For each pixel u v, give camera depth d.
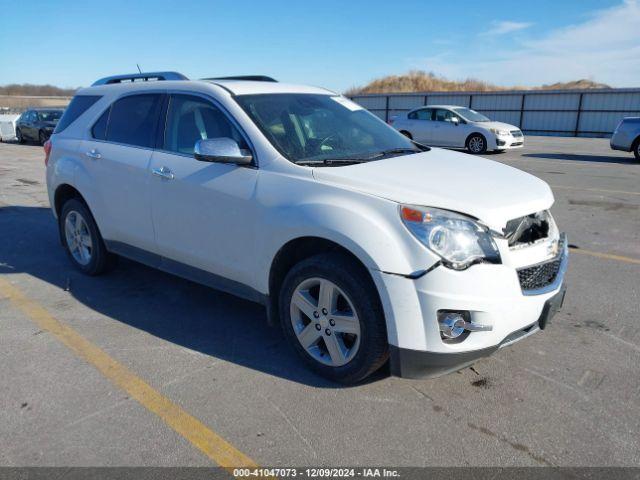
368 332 2.95
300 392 3.16
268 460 2.60
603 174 11.70
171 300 4.56
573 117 28.52
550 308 3.05
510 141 16.92
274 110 3.77
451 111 17.66
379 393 3.15
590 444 2.70
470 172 3.46
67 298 4.61
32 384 3.24
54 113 21.33
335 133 3.89
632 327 4.03
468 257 2.75
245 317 4.23
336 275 3.00
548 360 3.53
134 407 3.01
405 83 56.00
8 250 6.09
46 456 2.61
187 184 3.76
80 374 3.36
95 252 4.94
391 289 2.79
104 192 4.54
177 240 3.97
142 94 4.41
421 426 2.84
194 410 2.98
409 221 2.80
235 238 3.53
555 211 7.87
